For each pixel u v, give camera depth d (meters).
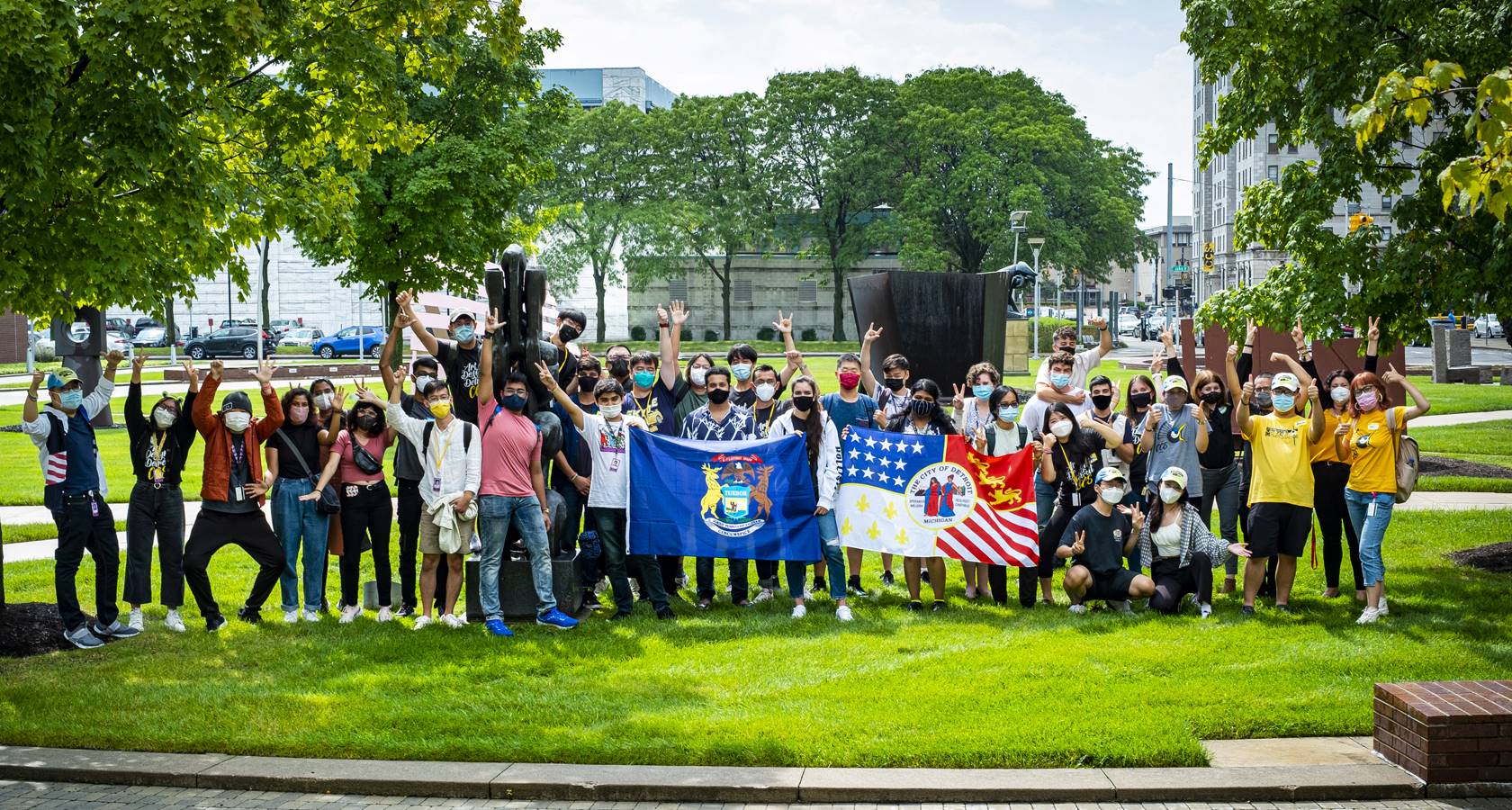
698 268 83.06
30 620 10.38
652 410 12.48
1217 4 14.29
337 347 61.69
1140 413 11.51
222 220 11.70
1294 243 14.61
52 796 7.04
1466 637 9.75
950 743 7.26
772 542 10.98
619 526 10.99
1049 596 11.51
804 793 6.80
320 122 12.76
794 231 75.94
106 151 9.46
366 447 10.88
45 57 8.74
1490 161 7.08
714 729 7.63
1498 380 39.88
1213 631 10.05
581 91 114.44
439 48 13.45
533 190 68.19
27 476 20.45
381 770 7.17
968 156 67.94
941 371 20.41
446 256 29.28
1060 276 86.38
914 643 9.81
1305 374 10.82
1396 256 13.52
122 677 9.15
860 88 71.50
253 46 10.10
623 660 9.45
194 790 7.14
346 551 10.88
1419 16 13.13
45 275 9.98
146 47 9.41
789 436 11.07
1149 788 6.73
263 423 10.84
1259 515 10.57
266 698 8.48
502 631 10.30
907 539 11.28
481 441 10.49
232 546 14.44
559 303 75.75
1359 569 11.19
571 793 6.91
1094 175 71.00
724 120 75.12
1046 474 11.31
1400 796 6.75
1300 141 15.02
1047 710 7.93
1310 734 7.66
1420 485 18.02
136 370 10.39
